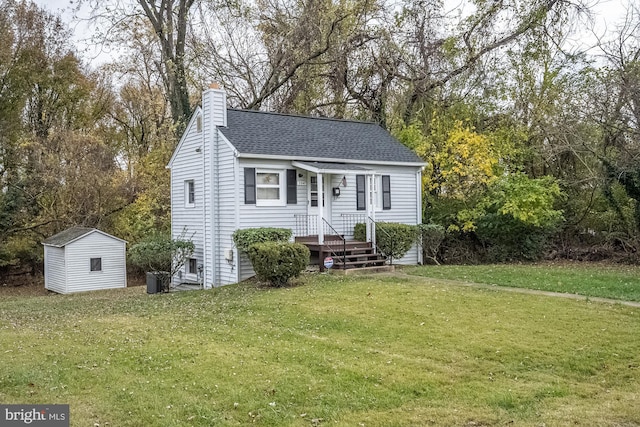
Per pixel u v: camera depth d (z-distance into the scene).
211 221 18.39
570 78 23.17
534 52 24.75
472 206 22.28
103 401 6.57
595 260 21.77
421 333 9.51
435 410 6.27
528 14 24.34
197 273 19.62
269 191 18.00
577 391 6.88
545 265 20.06
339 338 9.41
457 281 14.98
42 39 30.23
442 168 22.44
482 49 25.58
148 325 11.01
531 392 6.80
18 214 26.09
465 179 21.92
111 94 35.12
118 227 26.42
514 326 9.76
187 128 20.17
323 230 18.64
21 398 6.66
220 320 11.23
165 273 19.27
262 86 29.92
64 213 26.19
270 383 7.10
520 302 11.70
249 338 9.52
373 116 27.61
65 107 32.00
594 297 12.23
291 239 17.98
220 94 18.52
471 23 25.62
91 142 26.84
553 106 24.00
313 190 18.84
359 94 27.95
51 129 27.86
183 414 6.18
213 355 8.42
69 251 22.08
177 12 26.03
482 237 22.83
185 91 25.95
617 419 5.95
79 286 22.30
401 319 10.52
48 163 25.50
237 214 17.23
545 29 24.33
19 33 29.25
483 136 22.48
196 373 7.55
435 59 26.73
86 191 26.16
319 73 27.69
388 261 19.75
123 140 35.41
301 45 26.11
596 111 20.58
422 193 22.89
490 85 25.45
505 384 7.11
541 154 23.41
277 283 15.12
